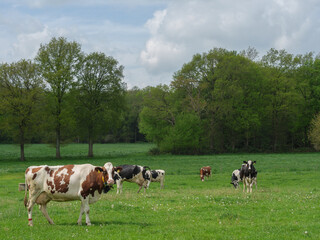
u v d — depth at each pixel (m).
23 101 54.97
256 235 10.13
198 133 73.12
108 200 17.66
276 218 12.58
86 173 11.80
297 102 76.94
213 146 78.94
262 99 77.56
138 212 13.98
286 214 13.28
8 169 44.12
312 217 12.69
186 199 17.59
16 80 57.31
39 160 61.03
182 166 47.34
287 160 55.19
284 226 11.23
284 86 76.25
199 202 16.42
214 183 29.78
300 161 52.88
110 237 9.98
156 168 44.38
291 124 81.81
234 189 24.50
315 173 35.94
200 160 57.94
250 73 72.81
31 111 57.25
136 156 70.88
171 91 76.94
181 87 72.94
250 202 16.19
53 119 59.03
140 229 11.05
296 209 14.16
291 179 31.41
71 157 67.44
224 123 76.56
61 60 60.62
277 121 79.69
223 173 38.59
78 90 63.38
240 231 10.70
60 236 10.07
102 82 65.75
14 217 13.34
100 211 14.07
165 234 10.36
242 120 74.00
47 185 11.75
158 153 75.81
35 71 58.50
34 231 10.76
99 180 11.84
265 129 84.38
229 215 12.88
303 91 80.88
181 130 72.12
